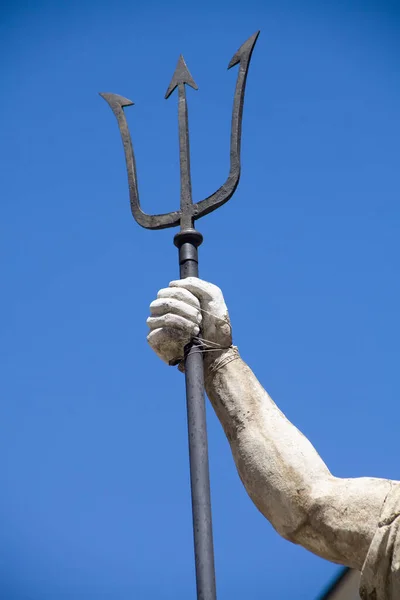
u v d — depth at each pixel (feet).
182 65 36.50
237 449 33.04
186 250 34.04
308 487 31.99
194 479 30.73
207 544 29.94
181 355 33.53
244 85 35.35
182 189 34.50
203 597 29.32
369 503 31.17
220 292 34.04
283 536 32.42
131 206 34.94
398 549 30.14
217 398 33.73
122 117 36.40
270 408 33.60
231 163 34.40
